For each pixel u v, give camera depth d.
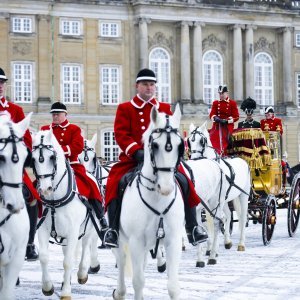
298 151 80.44
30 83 69.94
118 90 73.19
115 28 73.00
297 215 28.81
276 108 79.88
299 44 80.81
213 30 76.81
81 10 71.44
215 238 20.67
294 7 79.94
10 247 11.82
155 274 18.56
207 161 20.53
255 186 26.98
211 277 17.95
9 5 68.81
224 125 25.84
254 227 33.56
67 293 14.76
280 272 18.64
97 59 72.44
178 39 75.00
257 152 25.73
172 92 75.06
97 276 18.61
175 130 11.41
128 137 13.00
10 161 10.63
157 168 11.36
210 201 20.78
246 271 18.97
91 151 23.17
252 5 76.94
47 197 14.77
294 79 80.94
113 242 12.88
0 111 13.61
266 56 79.62
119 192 12.88
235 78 76.88
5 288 11.89
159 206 12.02
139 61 73.00
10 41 69.12
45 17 70.06
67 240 14.97
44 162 14.19
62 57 71.12
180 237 12.20
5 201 10.66
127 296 15.62
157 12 73.06
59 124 17.14
